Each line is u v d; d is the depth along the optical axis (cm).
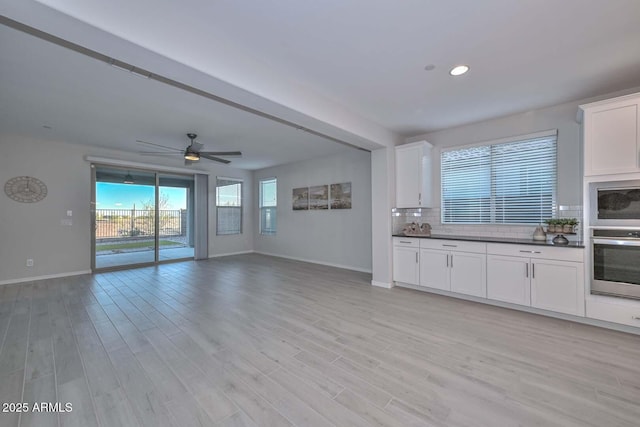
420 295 388
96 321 296
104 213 562
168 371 204
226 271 548
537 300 308
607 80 278
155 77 228
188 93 290
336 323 291
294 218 686
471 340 251
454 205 428
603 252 272
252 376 198
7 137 445
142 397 176
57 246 491
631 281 260
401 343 246
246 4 175
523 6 178
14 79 261
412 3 175
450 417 158
